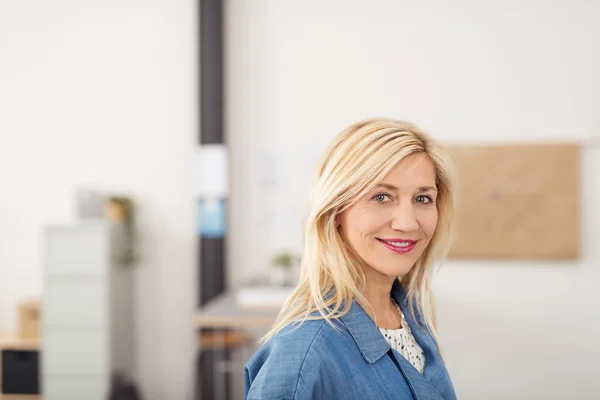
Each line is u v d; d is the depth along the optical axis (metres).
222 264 3.40
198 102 3.42
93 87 3.64
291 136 3.53
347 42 3.53
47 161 3.65
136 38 3.62
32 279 3.65
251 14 3.57
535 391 3.39
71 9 3.67
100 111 3.63
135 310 3.55
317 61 3.54
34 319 3.22
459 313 3.44
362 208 0.82
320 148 3.51
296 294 0.88
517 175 3.40
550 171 3.38
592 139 3.37
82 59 3.65
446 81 3.47
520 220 3.39
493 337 3.42
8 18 3.70
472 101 3.45
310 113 3.53
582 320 3.38
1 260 3.67
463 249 3.42
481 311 3.43
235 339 3.25
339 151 0.83
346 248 0.86
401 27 3.50
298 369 0.73
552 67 3.42
